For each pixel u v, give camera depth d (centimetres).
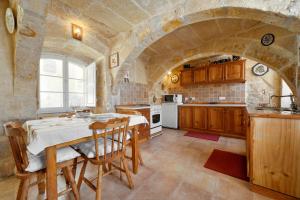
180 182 168
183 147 287
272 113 142
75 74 287
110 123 132
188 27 270
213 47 322
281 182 136
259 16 164
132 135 186
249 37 275
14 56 176
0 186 161
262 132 145
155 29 223
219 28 274
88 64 301
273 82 348
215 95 436
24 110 192
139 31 245
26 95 193
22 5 146
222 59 409
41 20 164
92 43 262
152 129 361
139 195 145
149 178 176
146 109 338
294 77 230
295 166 130
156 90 481
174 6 200
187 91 495
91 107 298
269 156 142
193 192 150
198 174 185
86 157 138
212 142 319
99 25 246
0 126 177
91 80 299
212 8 172
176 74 516
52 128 119
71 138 123
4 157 179
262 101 361
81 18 223
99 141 165
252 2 153
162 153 256
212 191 151
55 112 253
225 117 371
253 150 150
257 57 267
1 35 178
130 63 290
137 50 264
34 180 176
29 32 164
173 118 465
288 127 133
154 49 379
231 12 175
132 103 379
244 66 361
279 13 143
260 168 146
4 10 180
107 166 201
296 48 226
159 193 148
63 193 124
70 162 130
